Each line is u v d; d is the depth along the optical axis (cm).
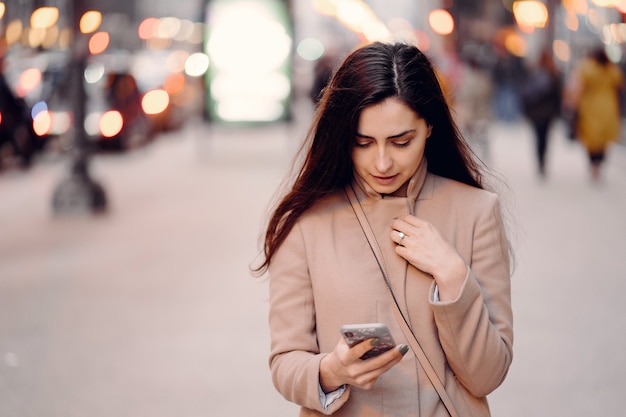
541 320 813
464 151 306
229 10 2519
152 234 1273
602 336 764
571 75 2817
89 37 1457
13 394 650
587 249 1126
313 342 290
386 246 289
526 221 1326
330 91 282
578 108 1767
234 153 2484
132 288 955
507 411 604
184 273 1025
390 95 275
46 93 2262
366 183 293
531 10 3622
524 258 1073
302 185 291
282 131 3278
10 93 1991
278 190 327
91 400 637
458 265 278
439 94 284
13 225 1355
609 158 2153
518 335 770
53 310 871
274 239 294
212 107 2538
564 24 3266
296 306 291
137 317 844
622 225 1293
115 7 5075
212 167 2138
